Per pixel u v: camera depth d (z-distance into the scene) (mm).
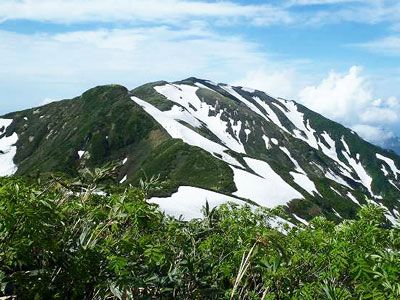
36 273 5266
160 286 5977
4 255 5047
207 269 7133
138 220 5785
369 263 5469
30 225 4871
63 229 5750
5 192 4973
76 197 6871
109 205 6387
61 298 5477
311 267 7172
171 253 6555
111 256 5266
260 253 6324
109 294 6176
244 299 7008
